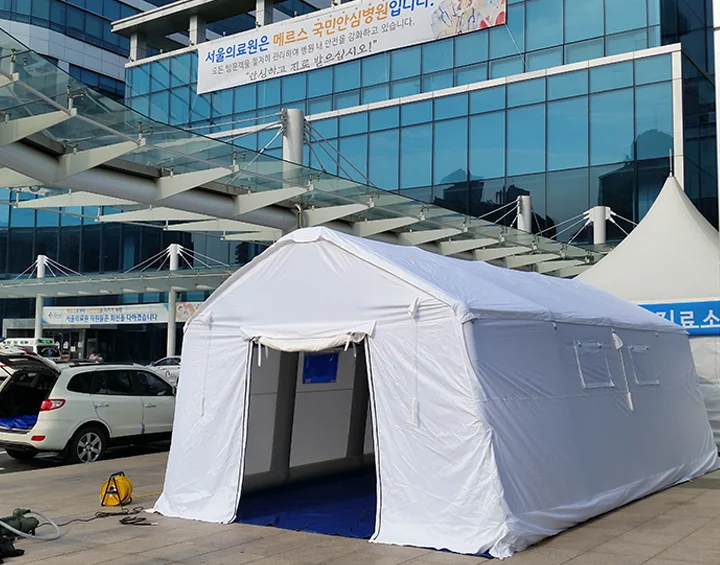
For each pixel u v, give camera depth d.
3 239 43.28
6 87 10.84
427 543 6.89
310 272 8.27
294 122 19.44
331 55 33.97
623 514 8.24
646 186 27.06
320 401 11.18
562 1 29.19
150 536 7.56
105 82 50.19
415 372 7.33
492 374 7.24
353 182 17.30
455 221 19.98
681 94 26.70
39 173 13.12
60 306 39.91
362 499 9.47
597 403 8.72
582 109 28.39
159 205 15.65
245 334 8.48
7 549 6.89
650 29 27.47
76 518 8.46
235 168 14.88
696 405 11.67
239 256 37.06
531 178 29.19
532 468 7.25
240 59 36.38
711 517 8.09
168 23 39.94
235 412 8.45
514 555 6.57
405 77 32.28
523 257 23.66
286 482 10.39
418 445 7.20
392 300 7.60
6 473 12.40
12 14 46.06
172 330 32.44
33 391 13.88
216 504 8.30
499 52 30.31
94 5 49.69
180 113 38.25
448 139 30.95
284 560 6.60
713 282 13.60
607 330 9.55
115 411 13.41
